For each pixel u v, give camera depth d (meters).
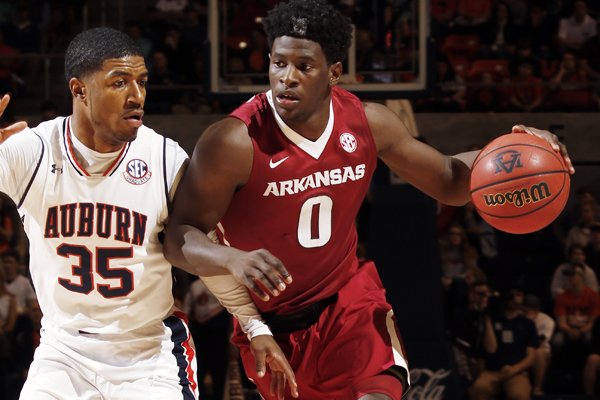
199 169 3.57
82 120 3.54
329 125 3.67
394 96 8.88
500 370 8.73
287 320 3.86
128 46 3.49
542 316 9.09
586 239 10.61
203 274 3.43
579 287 9.46
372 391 3.66
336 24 3.54
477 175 3.81
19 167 3.58
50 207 3.58
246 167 3.61
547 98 13.33
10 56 12.61
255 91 9.20
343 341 3.80
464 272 9.80
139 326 3.64
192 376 3.72
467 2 13.57
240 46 9.26
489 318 8.82
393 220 7.69
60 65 13.58
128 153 3.61
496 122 13.27
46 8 13.62
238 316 3.64
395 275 7.61
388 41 8.91
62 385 3.56
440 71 13.01
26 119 13.08
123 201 3.59
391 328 3.88
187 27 13.14
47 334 3.65
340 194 3.72
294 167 3.64
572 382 9.24
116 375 3.58
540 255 11.28
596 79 13.21
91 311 3.60
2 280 9.10
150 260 3.62
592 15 13.50
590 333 9.34
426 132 13.30
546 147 3.78
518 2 13.55
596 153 13.27
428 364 7.48
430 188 4.00
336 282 3.88
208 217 3.60
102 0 14.00
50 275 3.61
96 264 3.57
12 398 8.77
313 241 3.74
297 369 3.87
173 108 12.90
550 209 3.75
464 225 11.11
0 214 10.62
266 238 3.74
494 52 13.30
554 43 13.41
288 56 3.51
